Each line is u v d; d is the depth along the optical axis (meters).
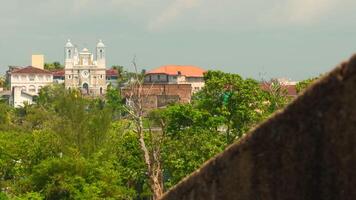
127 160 154.88
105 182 139.50
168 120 156.50
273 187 39.44
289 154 38.31
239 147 41.53
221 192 43.09
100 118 198.25
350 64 35.19
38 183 139.88
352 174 35.19
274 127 39.16
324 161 36.53
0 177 164.12
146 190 155.62
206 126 157.00
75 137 191.25
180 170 141.25
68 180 137.12
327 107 36.22
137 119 133.50
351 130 35.16
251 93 164.88
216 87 164.50
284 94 198.50
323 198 36.66
